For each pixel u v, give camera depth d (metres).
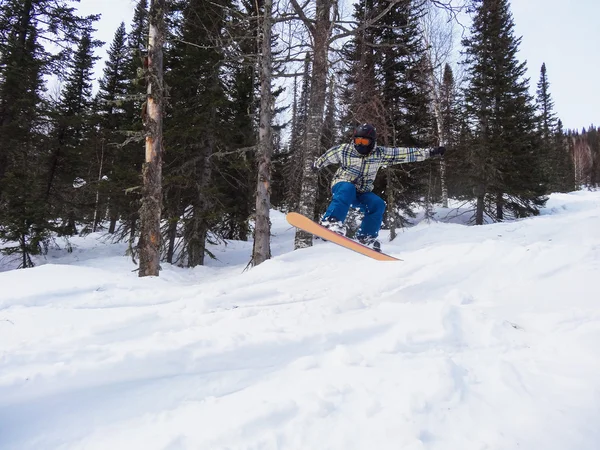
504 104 17.28
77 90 18.95
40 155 15.44
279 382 2.46
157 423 2.06
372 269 5.42
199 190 11.49
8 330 3.54
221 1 10.58
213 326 3.50
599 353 2.51
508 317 3.34
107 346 3.04
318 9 9.03
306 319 3.57
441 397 2.15
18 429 2.01
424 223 15.38
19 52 13.55
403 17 11.33
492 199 17.47
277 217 25.05
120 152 14.39
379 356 2.72
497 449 1.75
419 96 12.79
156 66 7.61
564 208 21.48
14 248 12.71
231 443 1.85
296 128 11.36
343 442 1.84
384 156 4.46
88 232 19.06
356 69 9.69
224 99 11.58
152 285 6.11
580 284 3.75
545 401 2.09
